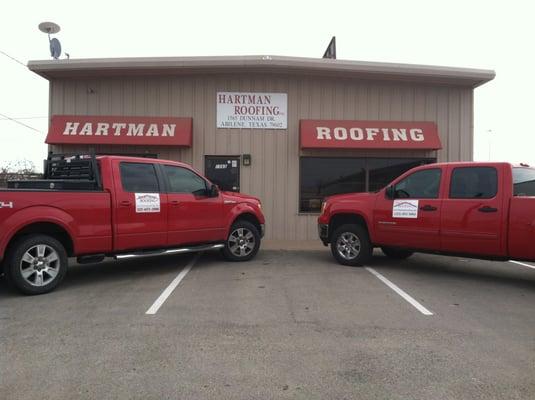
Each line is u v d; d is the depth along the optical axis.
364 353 4.49
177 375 3.98
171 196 8.13
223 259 9.71
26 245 6.52
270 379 3.91
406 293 6.86
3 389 3.72
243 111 12.63
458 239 7.56
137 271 8.41
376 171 12.86
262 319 5.55
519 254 6.98
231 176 12.65
